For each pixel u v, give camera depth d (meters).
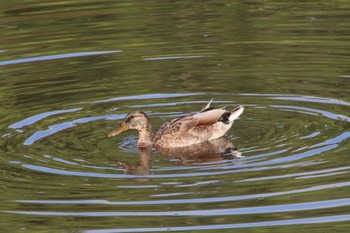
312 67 19.89
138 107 18.20
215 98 18.47
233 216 13.16
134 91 19.02
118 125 17.03
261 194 13.77
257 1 25.09
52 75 20.12
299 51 20.88
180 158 15.70
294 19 23.23
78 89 19.23
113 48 21.72
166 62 20.69
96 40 22.30
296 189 13.86
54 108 18.17
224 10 24.36
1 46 22.20
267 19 23.38
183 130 16.52
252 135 16.44
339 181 14.03
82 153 15.83
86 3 25.44
